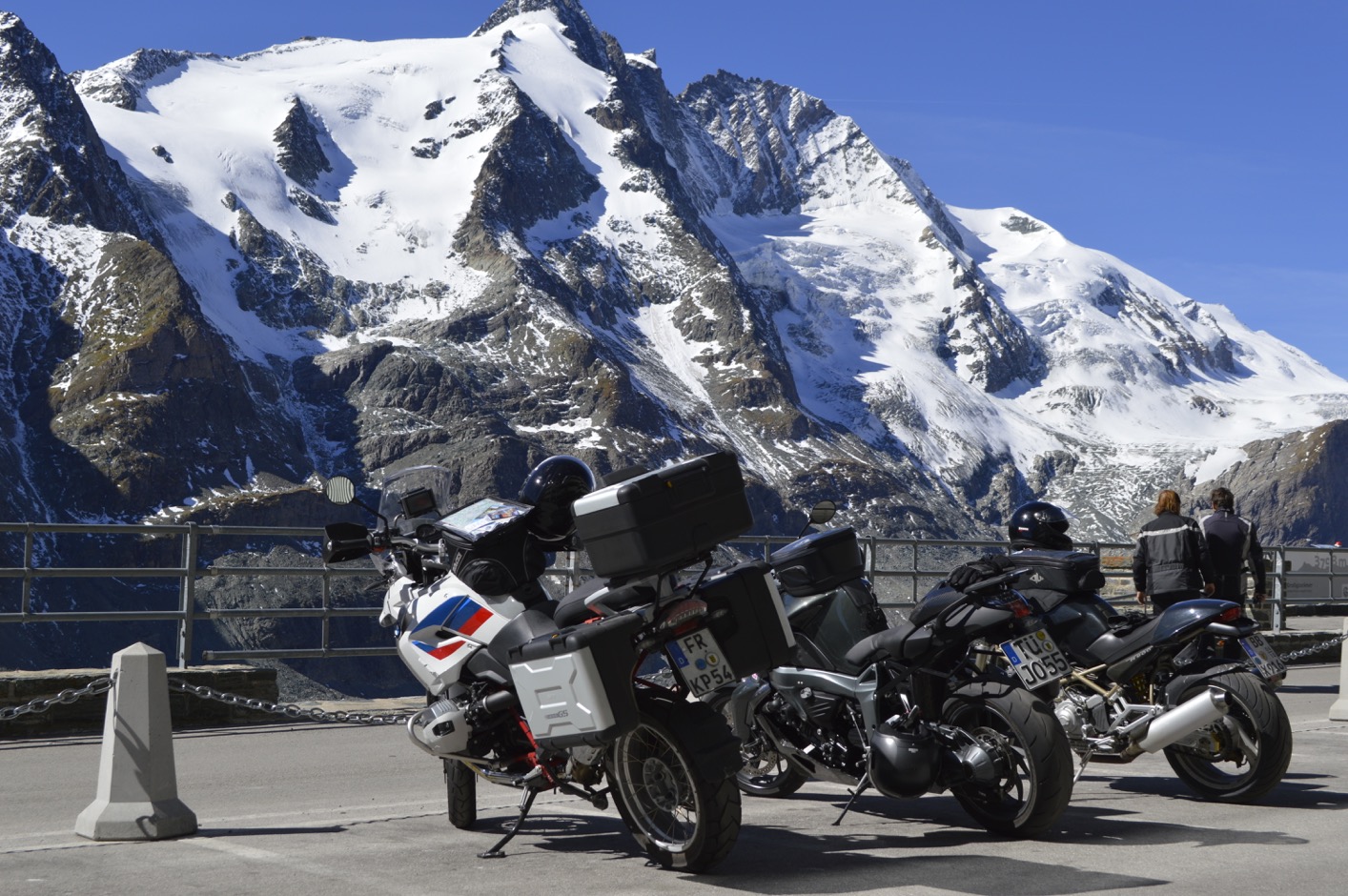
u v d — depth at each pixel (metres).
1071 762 6.32
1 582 180.75
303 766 9.16
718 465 5.55
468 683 5.98
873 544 16.39
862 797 7.68
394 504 6.57
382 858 5.99
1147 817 7.02
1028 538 7.82
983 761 6.27
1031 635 6.52
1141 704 7.36
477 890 5.34
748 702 7.04
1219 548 10.69
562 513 5.96
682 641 5.46
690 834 5.71
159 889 5.36
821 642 6.83
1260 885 5.47
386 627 6.54
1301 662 18.25
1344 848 6.20
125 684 6.59
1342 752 9.41
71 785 8.39
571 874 5.65
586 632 5.28
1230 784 7.48
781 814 7.15
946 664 6.59
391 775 8.77
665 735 5.48
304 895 5.26
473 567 5.88
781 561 6.95
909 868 5.77
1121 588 21.16
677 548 5.37
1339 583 21.73
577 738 5.34
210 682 11.60
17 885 5.45
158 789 6.56
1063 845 6.30
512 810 7.25
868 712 6.46
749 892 5.33
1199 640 7.39
